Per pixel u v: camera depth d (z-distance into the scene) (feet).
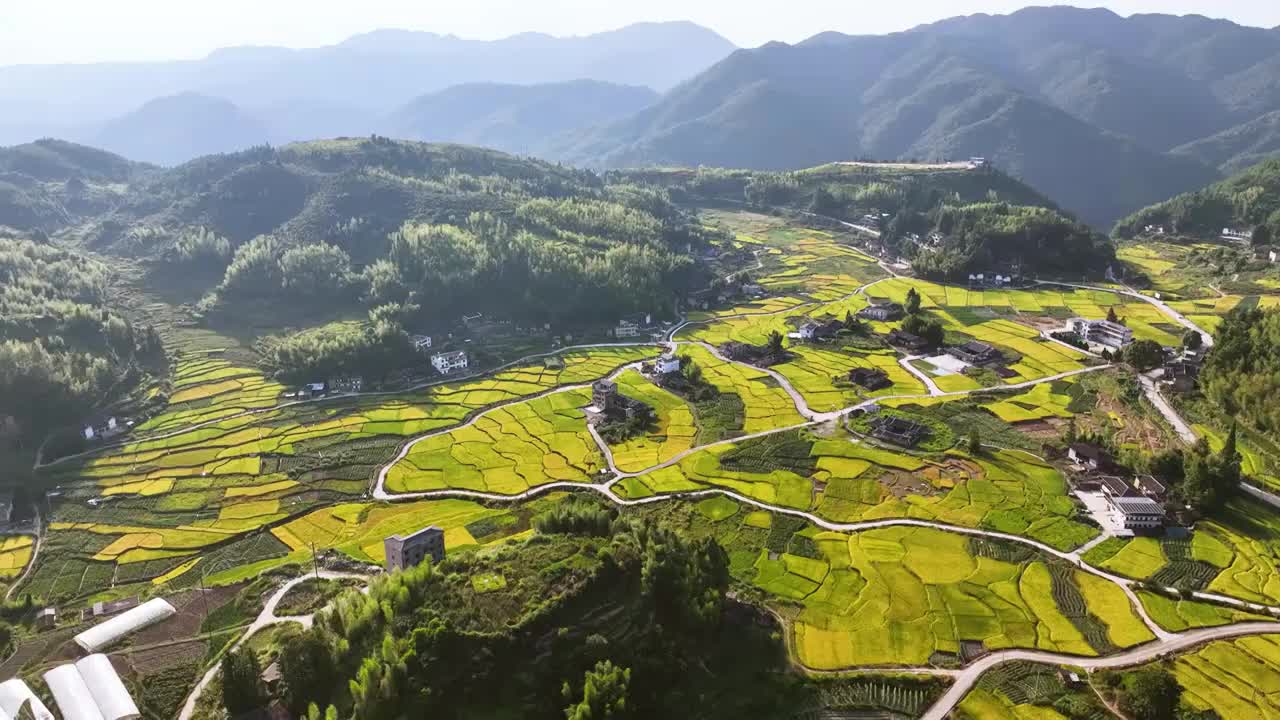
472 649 291.79
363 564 393.29
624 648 304.91
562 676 292.40
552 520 379.96
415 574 326.03
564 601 317.01
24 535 447.83
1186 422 527.40
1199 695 286.46
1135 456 456.04
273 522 447.83
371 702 268.62
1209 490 411.54
